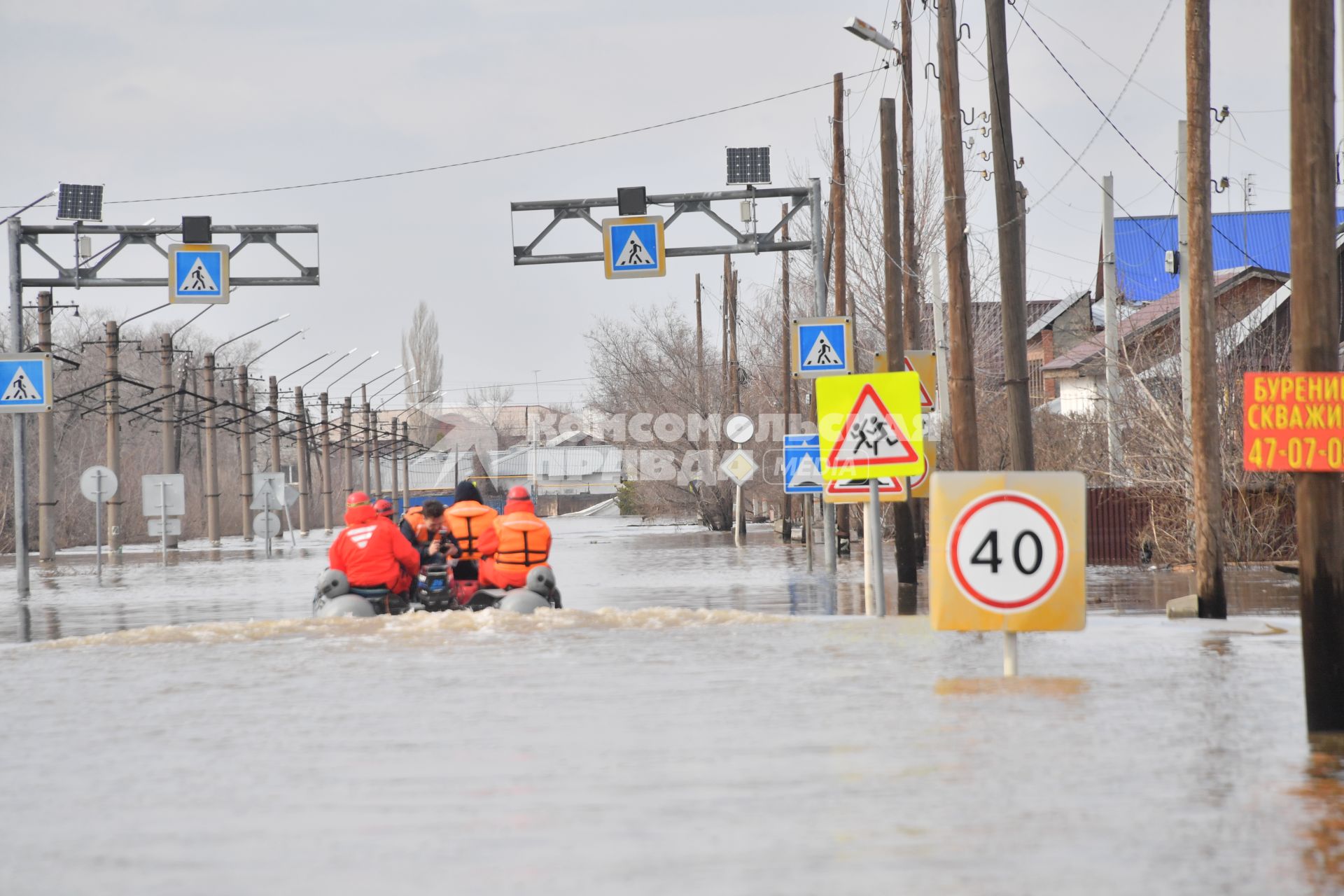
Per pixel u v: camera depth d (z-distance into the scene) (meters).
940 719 26.88
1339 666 25.39
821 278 80.75
